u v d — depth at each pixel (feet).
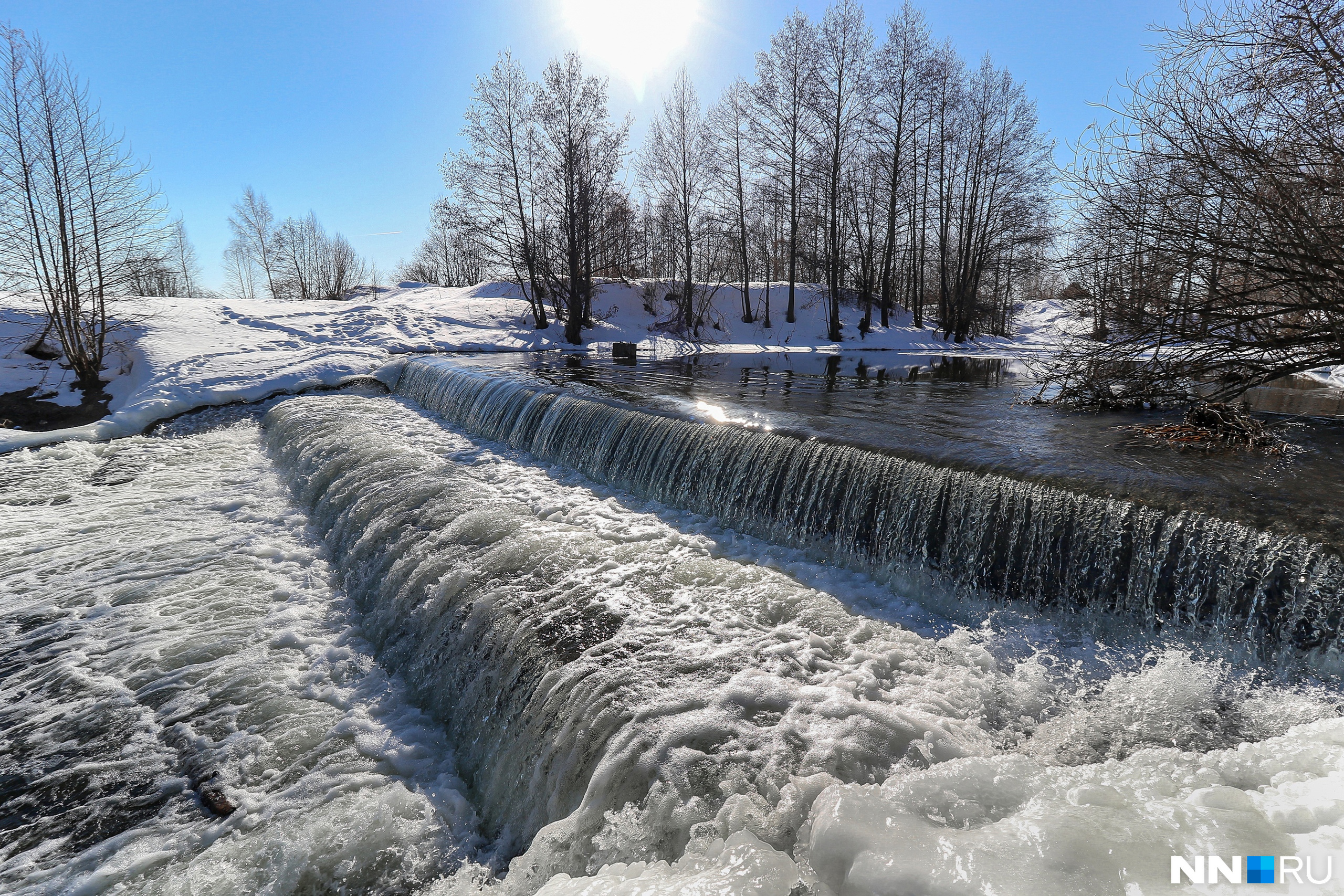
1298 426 23.24
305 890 10.50
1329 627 11.36
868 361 61.31
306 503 29.94
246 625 19.34
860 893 6.42
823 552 19.01
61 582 22.45
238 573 23.04
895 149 94.17
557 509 23.13
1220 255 21.99
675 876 7.53
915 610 15.79
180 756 13.87
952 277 114.32
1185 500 14.20
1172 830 6.28
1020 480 15.85
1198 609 12.85
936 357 66.28
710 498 22.53
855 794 7.88
